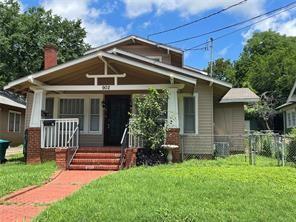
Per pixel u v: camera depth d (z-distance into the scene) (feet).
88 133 60.95
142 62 54.90
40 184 36.24
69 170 46.42
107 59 50.88
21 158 61.57
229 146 67.62
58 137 52.11
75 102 61.31
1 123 93.71
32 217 24.47
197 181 34.01
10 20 129.59
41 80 52.49
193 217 23.17
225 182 33.83
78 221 22.63
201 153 58.80
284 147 47.88
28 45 129.08
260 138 60.23
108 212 23.94
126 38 73.82
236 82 188.34
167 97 49.57
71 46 141.08
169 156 48.03
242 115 75.10
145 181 33.65
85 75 53.62
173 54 74.79
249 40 205.67
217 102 74.08
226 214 24.32
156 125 48.11
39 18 136.26
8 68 126.00
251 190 31.01
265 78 161.38
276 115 131.34
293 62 156.35
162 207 25.07
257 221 23.52
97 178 37.91
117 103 61.46
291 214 25.38
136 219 22.85
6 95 113.29
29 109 63.21
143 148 48.24
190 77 52.37
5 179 36.91
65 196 30.25
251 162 48.16
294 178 37.06
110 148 51.57
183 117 59.67
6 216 24.90
